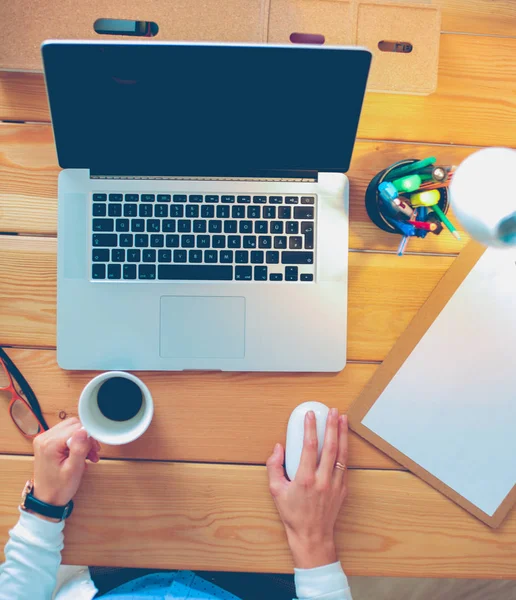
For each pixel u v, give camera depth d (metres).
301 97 0.68
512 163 0.57
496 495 0.78
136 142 0.71
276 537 0.77
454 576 0.78
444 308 0.78
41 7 0.70
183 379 0.78
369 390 0.78
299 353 0.76
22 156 0.77
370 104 0.79
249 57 0.64
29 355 0.77
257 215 0.75
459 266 0.78
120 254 0.75
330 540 0.76
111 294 0.75
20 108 0.77
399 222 0.72
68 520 0.77
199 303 0.75
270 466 0.76
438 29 0.73
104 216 0.74
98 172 0.74
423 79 0.74
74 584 0.90
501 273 0.77
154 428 0.77
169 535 0.77
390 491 0.78
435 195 0.70
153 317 0.75
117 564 0.77
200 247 0.75
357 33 0.72
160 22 0.71
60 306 0.75
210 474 0.78
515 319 0.77
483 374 0.78
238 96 0.67
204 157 0.73
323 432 0.75
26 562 0.73
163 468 0.77
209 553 0.77
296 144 0.72
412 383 0.78
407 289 0.79
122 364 0.75
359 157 0.79
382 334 0.79
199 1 0.71
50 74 0.64
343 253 0.76
